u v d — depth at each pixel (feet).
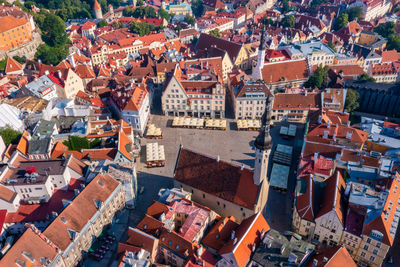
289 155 455.63
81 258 313.94
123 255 287.07
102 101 553.23
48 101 509.35
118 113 514.27
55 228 294.87
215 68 641.81
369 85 601.21
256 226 302.66
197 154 367.66
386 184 346.13
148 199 394.93
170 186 414.82
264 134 295.48
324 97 542.98
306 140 445.78
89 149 412.16
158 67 647.97
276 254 285.64
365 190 337.93
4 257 257.14
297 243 295.07
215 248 306.14
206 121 540.11
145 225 321.93
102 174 350.64
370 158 392.47
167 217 325.83
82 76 618.03
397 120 570.87
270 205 387.34
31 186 339.16
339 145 444.14
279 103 541.34
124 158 415.85
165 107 561.43
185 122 538.06
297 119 547.49
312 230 332.60
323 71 621.31
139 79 619.26
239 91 540.11
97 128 452.76
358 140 435.53
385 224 298.76
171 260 306.55
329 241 329.52
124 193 367.66
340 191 337.72
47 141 410.93
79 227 306.96
